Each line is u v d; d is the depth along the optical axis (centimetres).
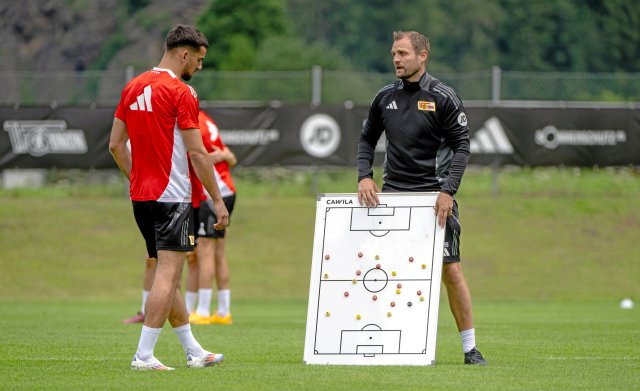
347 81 11288
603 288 7494
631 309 6150
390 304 2752
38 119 8250
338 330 2762
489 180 9362
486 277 7650
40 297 6994
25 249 7900
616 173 9000
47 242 8062
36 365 2812
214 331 4178
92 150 8294
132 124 2647
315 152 8456
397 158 2867
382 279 2764
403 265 2761
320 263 2789
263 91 10650
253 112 8400
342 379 2473
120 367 2752
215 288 7344
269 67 17250
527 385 2428
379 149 8625
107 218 8638
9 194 9056
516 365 2866
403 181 2866
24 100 10294
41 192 9125
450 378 2508
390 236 2780
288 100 10912
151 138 2627
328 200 2817
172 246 2650
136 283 7438
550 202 9088
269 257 8006
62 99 10581
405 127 2850
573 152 8531
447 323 4750
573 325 4647
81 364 2838
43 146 8262
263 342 3659
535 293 7319
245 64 17588
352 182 9394
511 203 9056
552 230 8569
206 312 4691
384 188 2903
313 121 8450
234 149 8394
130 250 8062
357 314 2759
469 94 14050
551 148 8531
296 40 18062
